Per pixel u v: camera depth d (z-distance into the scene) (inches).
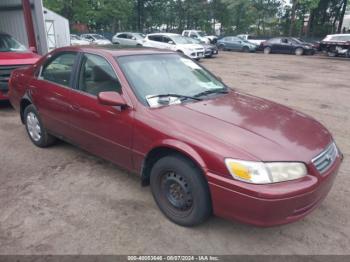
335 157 121.2
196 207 112.4
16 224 121.1
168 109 126.3
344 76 551.5
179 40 741.3
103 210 130.7
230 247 111.6
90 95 147.9
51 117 172.2
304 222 126.3
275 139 109.7
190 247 111.0
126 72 137.9
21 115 202.4
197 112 124.5
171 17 2138.3
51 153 184.5
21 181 153.1
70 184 150.7
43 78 178.2
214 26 2011.6
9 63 264.8
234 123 116.9
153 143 120.0
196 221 115.4
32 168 166.6
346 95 383.9
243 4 1744.6
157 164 122.1
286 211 100.0
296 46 1005.8
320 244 114.2
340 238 117.4
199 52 735.7
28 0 428.1
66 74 163.2
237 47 1120.8
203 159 105.9
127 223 122.7
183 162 112.6
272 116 128.6
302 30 1546.5
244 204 100.1
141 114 126.1
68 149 190.5
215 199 105.7
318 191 106.4
